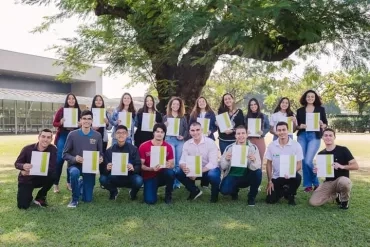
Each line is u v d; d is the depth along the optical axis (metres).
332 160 5.26
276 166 5.59
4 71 35.94
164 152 5.46
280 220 4.66
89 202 5.56
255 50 7.02
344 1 5.97
